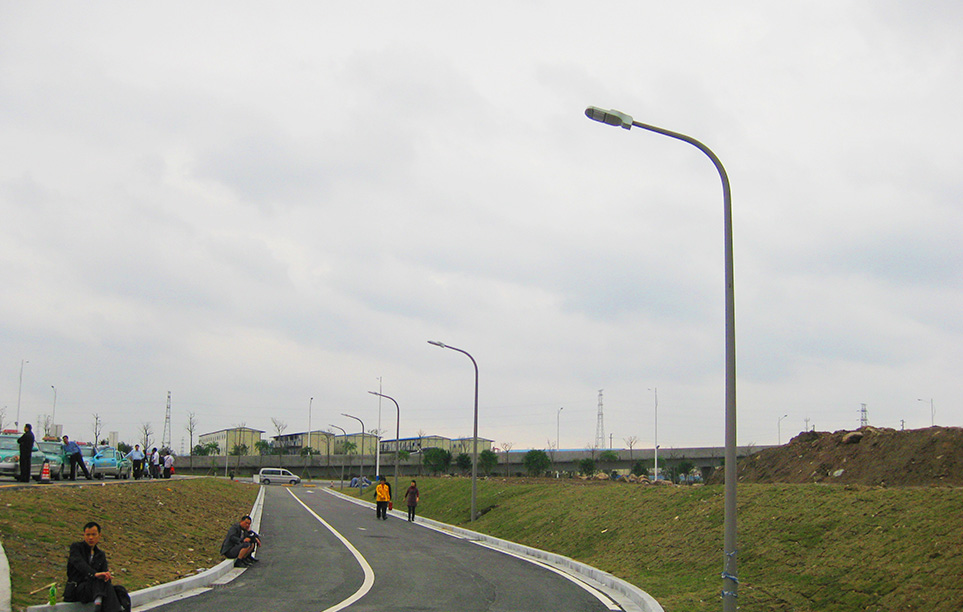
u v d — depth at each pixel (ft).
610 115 36.40
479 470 268.21
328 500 164.04
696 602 42.75
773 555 47.65
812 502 52.70
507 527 88.22
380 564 59.67
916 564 37.32
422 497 139.44
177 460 356.59
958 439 62.64
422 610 39.42
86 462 115.65
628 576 53.11
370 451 442.09
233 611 37.01
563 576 55.98
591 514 78.07
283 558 62.34
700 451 231.91
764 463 81.51
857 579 39.06
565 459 256.52
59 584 36.99
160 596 40.50
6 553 39.91
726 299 36.45
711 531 57.16
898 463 64.39
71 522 52.70
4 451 92.63
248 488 188.14
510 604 42.47
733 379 35.76
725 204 37.11
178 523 71.51
